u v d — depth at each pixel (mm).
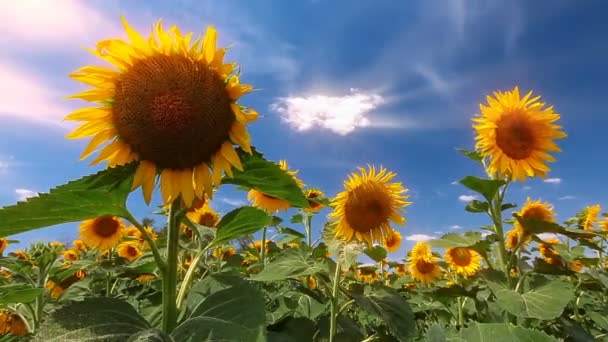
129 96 390
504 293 701
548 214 1020
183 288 414
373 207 745
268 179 408
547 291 702
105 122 401
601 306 946
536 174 861
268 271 677
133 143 395
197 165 401
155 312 523
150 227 1411
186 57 401
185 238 941
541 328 732
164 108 381
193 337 322
